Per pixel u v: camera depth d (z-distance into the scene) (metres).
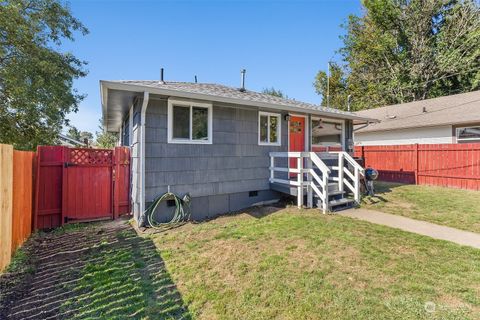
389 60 23.22
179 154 6.07
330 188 7.32
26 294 2.90
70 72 11.72
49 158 5.67
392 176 11.60
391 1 21.89
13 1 9.43
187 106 6.21
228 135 6.86
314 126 9.30
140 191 5.56
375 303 2.61
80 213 6.00
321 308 2.56
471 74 19.55
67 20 11.46
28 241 4.67
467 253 3.80
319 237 4.46
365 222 5.36
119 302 2.72
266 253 3.87
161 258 3.83
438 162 10.03
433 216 5.85
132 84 5.08
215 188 6.61
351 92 25.66
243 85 8.95
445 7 20.94
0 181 3.30
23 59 9.84
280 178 7.93
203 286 3.02
